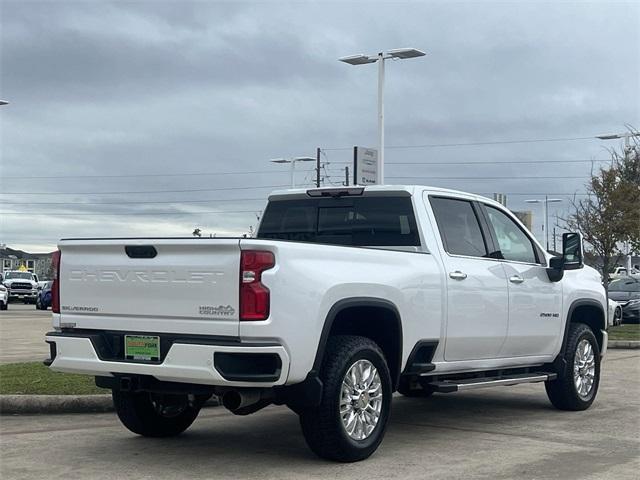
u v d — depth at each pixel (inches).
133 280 250.2
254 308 228.8
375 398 263.7
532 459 266.8
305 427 250.1
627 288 1043.9
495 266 319.6
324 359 250.4
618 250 975.0
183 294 239.8
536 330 338.3
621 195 941.2
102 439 296.8
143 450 278.1
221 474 243.6
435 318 287.0
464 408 373.7
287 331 232.4
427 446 286.7
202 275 236.5
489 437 303.9
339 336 259.0
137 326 249.3
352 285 253.1
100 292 258.2
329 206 323.6
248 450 278.1
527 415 354.3
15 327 938.7
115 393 288.8
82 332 263.4
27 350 620.7
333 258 251.9
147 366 241.9
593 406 380.2
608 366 551.8
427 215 301.7
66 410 350.6
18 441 292.8
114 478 239.8
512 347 328.5
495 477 242.1
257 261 230.4
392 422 336.5
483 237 323.9
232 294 231.3
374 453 273.1
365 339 261.9
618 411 366.0
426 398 405.4
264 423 331.9
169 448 281.6
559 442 295.1
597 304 383.6
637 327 901.8
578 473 248.2
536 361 345.4
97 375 262.4
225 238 233.1
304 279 238.2
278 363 231.1
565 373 357.1
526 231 352.5
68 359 260.8
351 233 315.3
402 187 305.4
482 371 318.0
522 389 436.5
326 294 243.4
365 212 313.3
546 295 345.1
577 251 344.2
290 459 263.4
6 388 368.8
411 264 281.3
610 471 251.1
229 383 229.0
